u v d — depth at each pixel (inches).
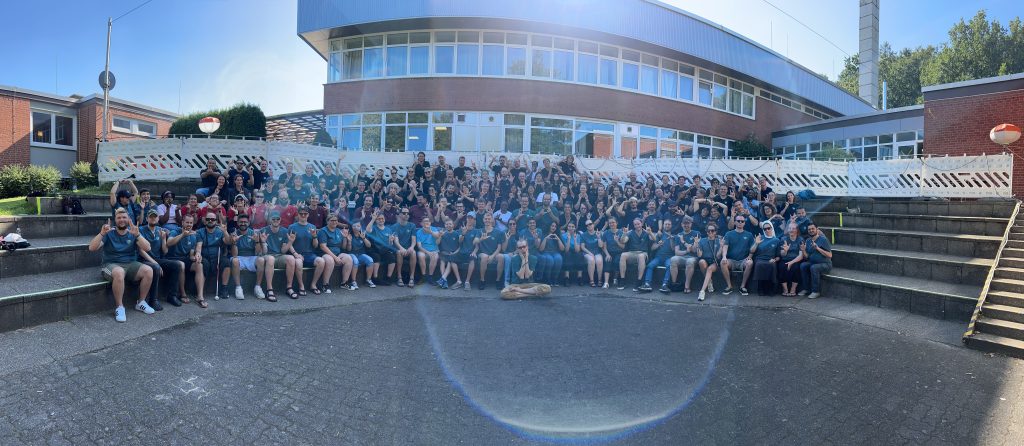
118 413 136.3
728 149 836.0
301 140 943.0
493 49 669.3
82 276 242.1
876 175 500.4
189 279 266.8
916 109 738.8
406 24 654.5
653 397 159.2
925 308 269.7
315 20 671.8
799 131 882.1
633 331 239.5
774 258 332.8
